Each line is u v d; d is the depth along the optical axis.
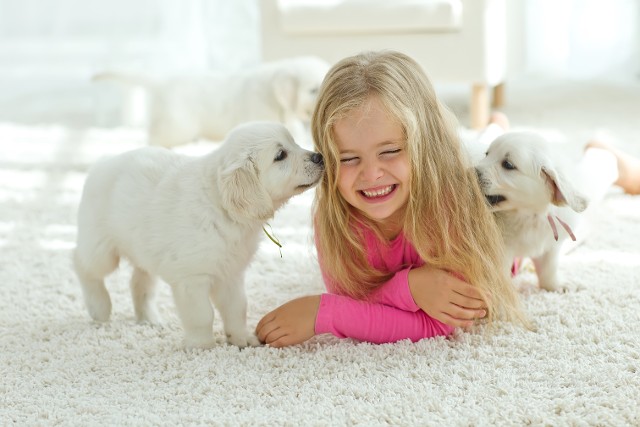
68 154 4.16
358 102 1.91
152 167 2.06
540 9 5.46
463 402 1.71
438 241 2.05
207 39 5.83
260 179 1.94
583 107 4.57
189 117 4.04
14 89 6.02
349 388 1.78
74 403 1.78
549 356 1.89
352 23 4.13
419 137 1.98
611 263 2.47
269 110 3.98
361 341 2.07
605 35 5.37
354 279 2.14
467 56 4.01
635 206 2.97
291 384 1.82
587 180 2.71
